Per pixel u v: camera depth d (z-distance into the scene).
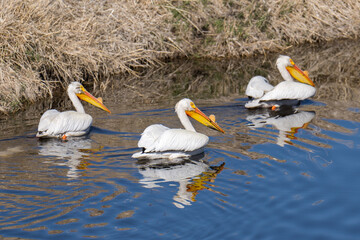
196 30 22.61
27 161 11.15
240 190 9.56
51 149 11.95
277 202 9.05
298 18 23.98
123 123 13.97
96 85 18.22
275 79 18.52
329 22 24.50
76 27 19.61
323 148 11.73
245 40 22.48
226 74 19.41
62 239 7.81
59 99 16.77
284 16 23.86
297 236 7.98
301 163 10.87
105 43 20.08
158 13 22.45
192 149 11.29
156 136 11.21
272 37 23.20
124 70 19.81
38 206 8.90
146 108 15.31
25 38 17.61
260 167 10.70
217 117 14.40
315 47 23.16
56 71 18.06
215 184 9.86
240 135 12.84
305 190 9.54
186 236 7.91
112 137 12.81
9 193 9.42
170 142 11.09
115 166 10.86
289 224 8.32
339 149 11.63
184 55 21.81
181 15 22.39
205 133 13.09
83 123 12.98
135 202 9.05
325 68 19.83
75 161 11.12
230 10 23.09
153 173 10.44
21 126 13.91
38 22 18.66
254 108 15.17
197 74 19.48
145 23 21.61
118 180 10.07
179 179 10.11
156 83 18.33
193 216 8.54
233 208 8.84
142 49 20.48
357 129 13.05
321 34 24.23
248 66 20.48
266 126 13.52
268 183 9.87
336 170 10.45
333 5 24.86
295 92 15.11
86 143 12.37
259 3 23.61
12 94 15.93
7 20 17.80
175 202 9.05
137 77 19.20
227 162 11.04
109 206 8.90
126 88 17.80
